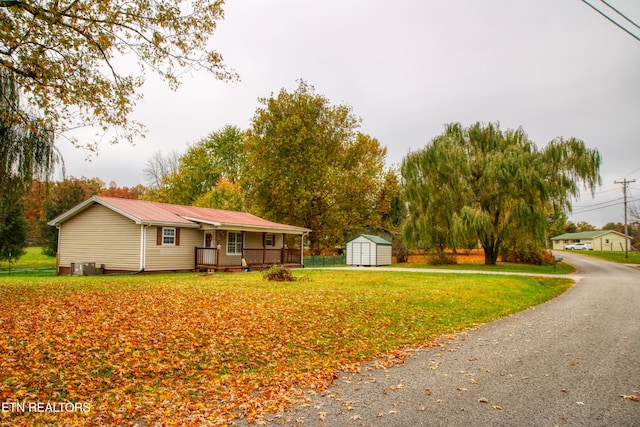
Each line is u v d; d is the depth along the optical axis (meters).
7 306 10.35
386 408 4.95
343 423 4.55
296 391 5.73
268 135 38.62
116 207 22.58
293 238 40.97
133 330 8.38
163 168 57.06
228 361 7.26
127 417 4.94
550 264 34.75
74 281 17.25
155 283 16.66
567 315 11.28
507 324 10.23
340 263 39.62
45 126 11.02
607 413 4.67
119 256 22.75
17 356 6.63
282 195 36.34
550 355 7.17
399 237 42.66
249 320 9.81
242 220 28.45
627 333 8.84
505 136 31.70
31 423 4.66
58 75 9.73
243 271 25.02
